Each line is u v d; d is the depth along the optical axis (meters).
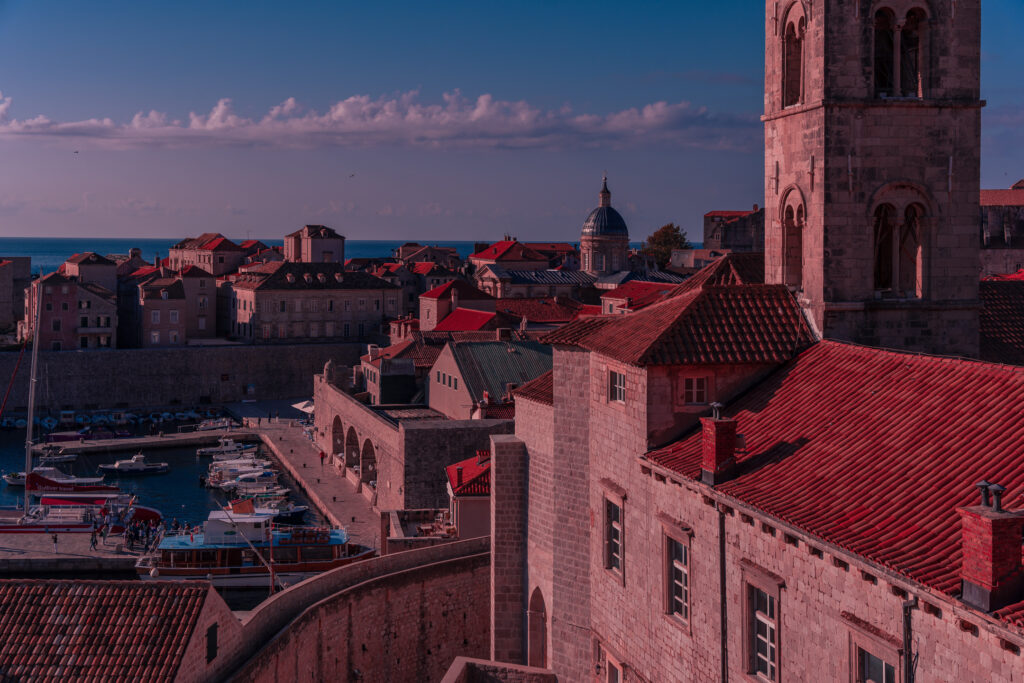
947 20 45.12
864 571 27.77
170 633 44.78
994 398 32.09
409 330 185.38
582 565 50.28
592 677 49.44
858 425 34.84
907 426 33.09
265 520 95.38
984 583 23.83
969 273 46.09
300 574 93.50
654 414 41.69
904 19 45.16
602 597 47.84
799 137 46.38
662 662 41.06
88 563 102.56
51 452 169.88
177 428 197.12
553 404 52.62
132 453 176.88
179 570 92.81
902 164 45.16
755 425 38.56
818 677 30.44
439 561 66.56
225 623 48.41
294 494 141.50
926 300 45.69
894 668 27.09
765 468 35.06
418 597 63.94
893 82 45.72
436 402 132.12
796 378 40.53
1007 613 23.16
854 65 44.56
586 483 49.66
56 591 47.03
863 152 44.81
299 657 54.78
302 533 95.50
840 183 44.72
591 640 49.47
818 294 44.91
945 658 25.19
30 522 115.62
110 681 42.88
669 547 40.53
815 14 45.00
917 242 46.31
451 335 156.62
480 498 77.75
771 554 32.81
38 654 44.06
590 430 48.88
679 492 39.12
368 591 60.84
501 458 58.97
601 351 45.81
